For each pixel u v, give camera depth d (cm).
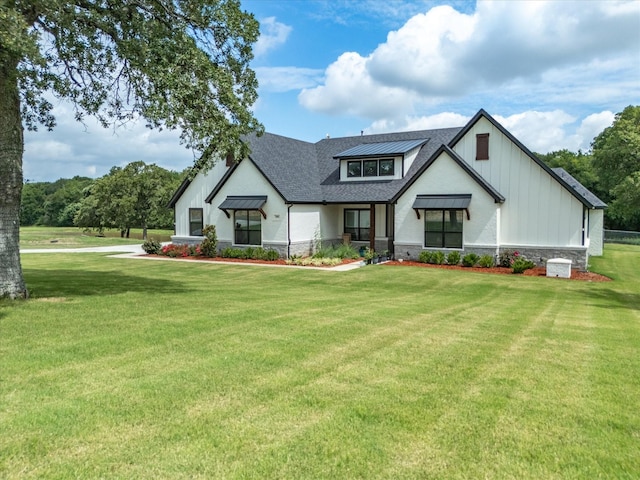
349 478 325
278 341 671
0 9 714
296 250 2336
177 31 1110
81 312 849
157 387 482
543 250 1961
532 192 1972
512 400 466
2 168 930
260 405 442
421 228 2148
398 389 491
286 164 2528
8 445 358
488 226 1995
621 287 1573
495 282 1628
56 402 439
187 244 2664
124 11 1067
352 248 2425
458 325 843
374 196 2306
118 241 3925
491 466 344
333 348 644
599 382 529
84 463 337
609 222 5319
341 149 2830
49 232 5512
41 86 1073
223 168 2533
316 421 411
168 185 4300
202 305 957
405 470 336
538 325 875
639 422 423
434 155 2075
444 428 402
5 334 681
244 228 2453
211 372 531
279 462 343
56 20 916
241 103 1238
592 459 356
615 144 3844
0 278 947
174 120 1084
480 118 2067
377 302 1122
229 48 1255
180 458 346
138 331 711
